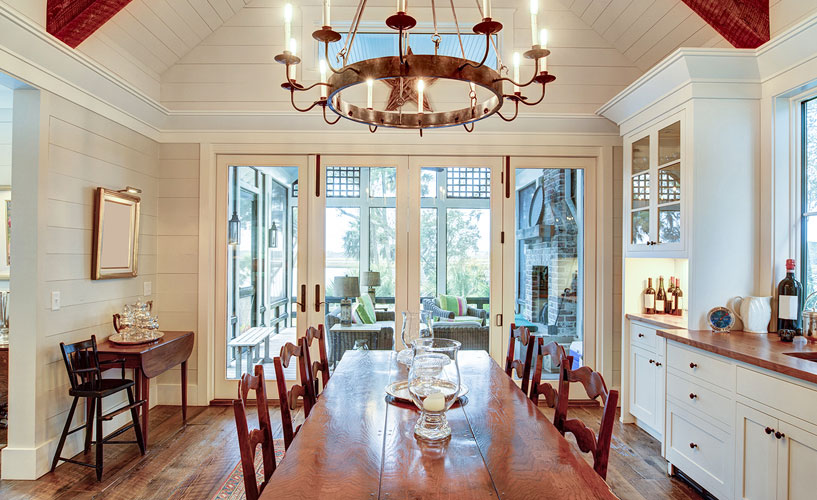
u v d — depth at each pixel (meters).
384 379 2.28
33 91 2.71
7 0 2.41
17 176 2.70
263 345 4.14
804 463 1.88
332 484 1.24
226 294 4.14
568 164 4.12
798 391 1.90
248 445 1.36
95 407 3.16
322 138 4.08
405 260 4.09
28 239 2.70
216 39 4.01
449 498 1.17
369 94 2.38
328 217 4.11
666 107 3.08
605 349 4.08
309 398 2.34
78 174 3.04
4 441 3.14
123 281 3.56
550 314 4.14
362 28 3.99
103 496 2.51
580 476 1.29
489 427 1.66
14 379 2.69
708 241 2.83
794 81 2.59
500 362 4.11
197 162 4.07
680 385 2.72
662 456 2.97
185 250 4.06
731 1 2.81
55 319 2.85
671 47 3.61
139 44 3.52
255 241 4.14
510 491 1.20
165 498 2.49
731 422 2.29
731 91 2.83
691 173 2.83
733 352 2.25
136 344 3.16
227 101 4.01
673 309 3.53
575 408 4.04
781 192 2.75
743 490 2.21
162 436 3.34
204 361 4.03
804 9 2.55
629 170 3.61
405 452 1.44
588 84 4.02
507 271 4.10
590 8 3.84
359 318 4.11
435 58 1.65
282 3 4.00
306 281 4.11
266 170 4.12
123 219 3.49
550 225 4.13
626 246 3.63
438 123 2.37
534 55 1.73
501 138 4.07
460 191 4.11
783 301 2.58
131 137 3.66
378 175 4.11
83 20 2.74
